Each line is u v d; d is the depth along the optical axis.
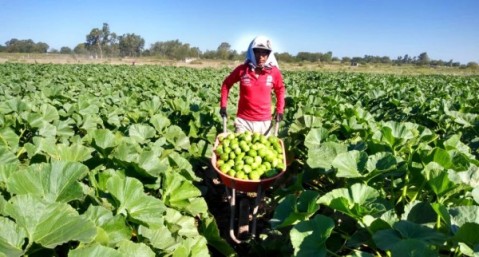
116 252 1.96
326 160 4.06
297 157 6.29
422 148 4.45
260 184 4.20
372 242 2.77
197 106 7.96
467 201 3.10
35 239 2.03
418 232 2.48
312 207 2.91
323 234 2.62
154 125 5.99
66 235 2.00
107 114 7.01
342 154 3.61
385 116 9.35
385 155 3.58
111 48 111.94
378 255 2.80
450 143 4.53
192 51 107.81
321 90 14.88
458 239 2.33
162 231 2.72
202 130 6.92
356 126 5.98
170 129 5.76
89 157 3.76
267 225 4.91
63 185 2.65
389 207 2.99
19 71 24.09
